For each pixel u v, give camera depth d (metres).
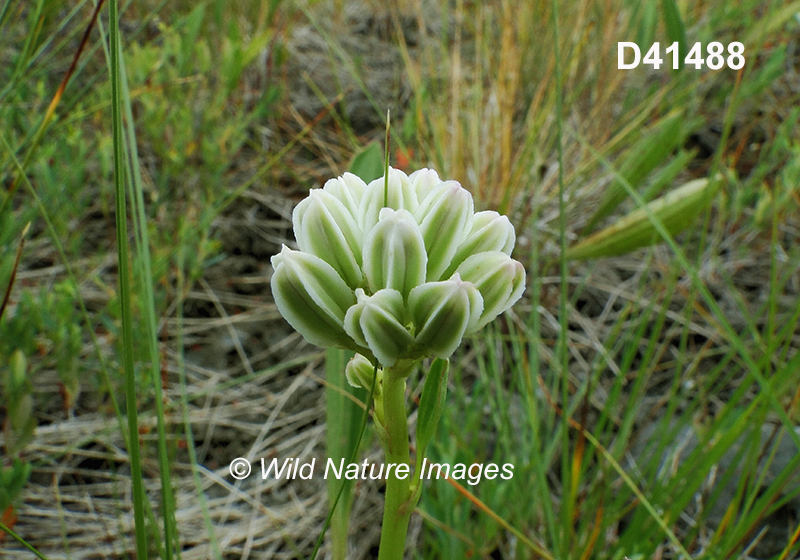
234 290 0.32
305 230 0.10
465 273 0.10
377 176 0.20
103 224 0.32
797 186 0.32
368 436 0.24
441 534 0.21
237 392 0.28
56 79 0.35
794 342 0.31
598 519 0.20
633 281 0.35
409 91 0.43
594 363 0.31
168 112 0.32
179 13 0.41
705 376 0.30
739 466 0.25
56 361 0.26
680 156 0.30
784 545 0.23
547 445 0.24
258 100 0.38
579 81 0.40
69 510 0.23
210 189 0.30
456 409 0.25
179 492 0.25
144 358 0.24
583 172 0.36
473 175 0.35
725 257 0.36
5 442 0.22
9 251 0.24
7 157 0.23
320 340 0.10
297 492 0.25
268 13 0.41
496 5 0.44
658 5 0.38
